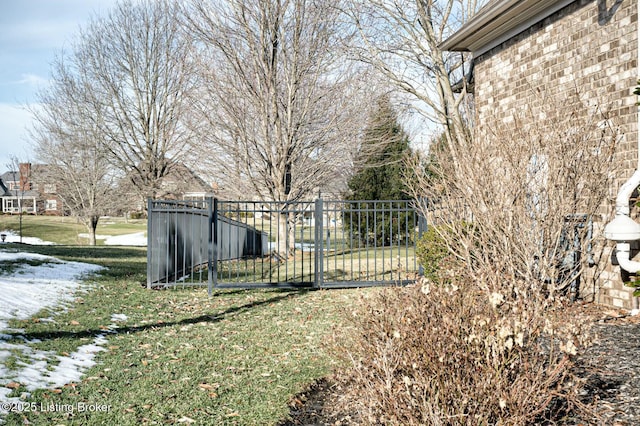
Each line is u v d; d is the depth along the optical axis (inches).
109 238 1197.1
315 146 650.8
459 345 134.4
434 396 128.1
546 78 353.7
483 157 261.6
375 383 140.3
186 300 345.7
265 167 650.8
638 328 237.5
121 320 273.3
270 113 630.5
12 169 1202.6
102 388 173.3
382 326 149.0
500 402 118.9
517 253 250.1
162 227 409.7
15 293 287.9
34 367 181.5
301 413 168.6
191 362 210.1
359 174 807.1
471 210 263.6
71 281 357.1
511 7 358.9
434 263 316.8
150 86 947.3
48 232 1279.5
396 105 702.5
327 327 273.4
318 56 629.9
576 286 316.2
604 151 293.3
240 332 263.1
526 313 140.4
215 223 378.6
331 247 818.8
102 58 926.4
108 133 919.7
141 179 949.8
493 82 425.7
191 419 154.6
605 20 298.7
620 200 270.7
